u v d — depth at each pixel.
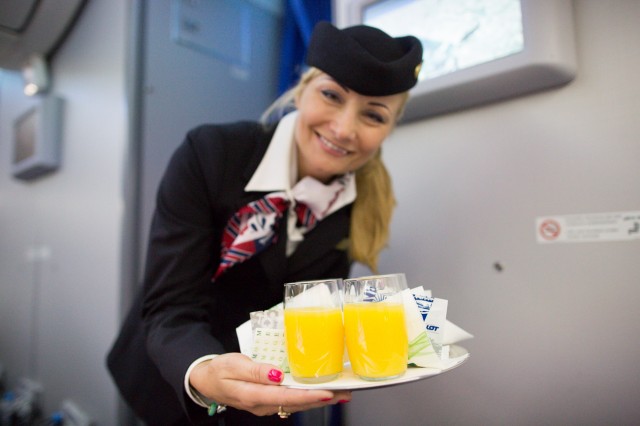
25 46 1.91
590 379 0.80
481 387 0.92
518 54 0.82
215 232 0.83
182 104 1.45
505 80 0.86
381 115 0.73
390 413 1.04
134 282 1.30
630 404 0.76
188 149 0.80
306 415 1.09
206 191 0.79
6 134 2.34
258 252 0.78
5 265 2.26
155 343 0.65
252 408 0.51
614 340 0.78
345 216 0.91
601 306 0.79
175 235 0.74
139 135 1.33
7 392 2.09
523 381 0.87
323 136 0.75
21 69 2.15
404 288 0.58
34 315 1.89
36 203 1.96
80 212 1.55
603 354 0.79
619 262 0.78
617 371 0.77
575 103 0.84
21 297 2.04
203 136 0.82
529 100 0.89
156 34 1.39
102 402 1.34
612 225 0.79
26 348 1.95
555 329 0.84
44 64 1.92
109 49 1.40
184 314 0.70
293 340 0.52
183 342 0.63
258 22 1.76
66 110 1.75
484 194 0.94
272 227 0.77
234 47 1.65
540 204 0.87
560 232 0.84
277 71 1.84
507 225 0.91
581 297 0.82
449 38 0.95
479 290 0.94
